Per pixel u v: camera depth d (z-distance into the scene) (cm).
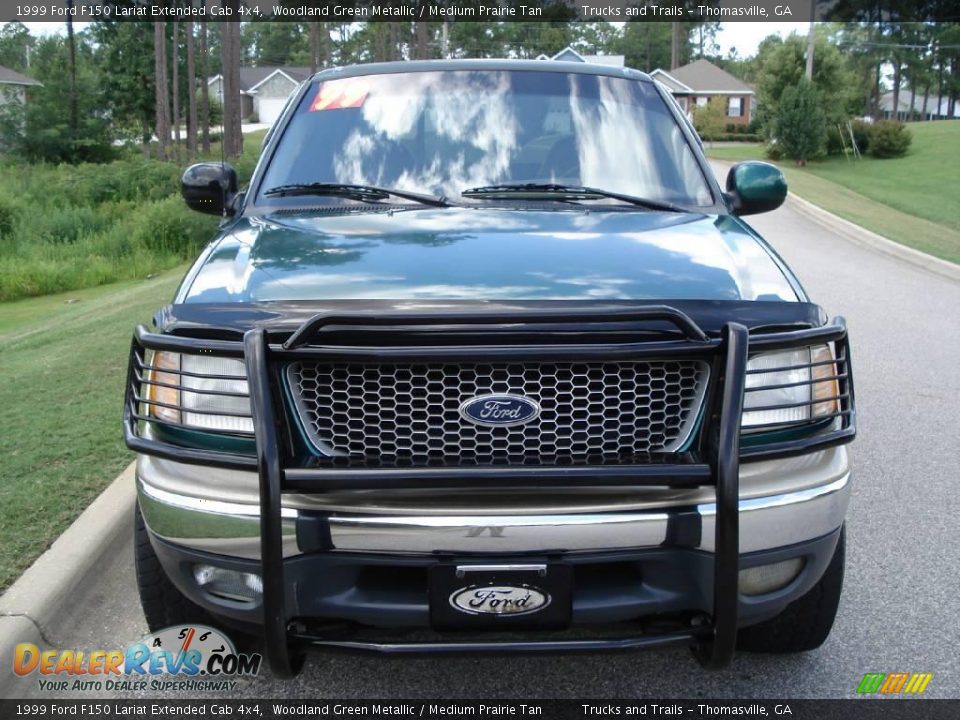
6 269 1666
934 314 980
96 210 2622
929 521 441
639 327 239
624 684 307
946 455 535
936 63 8794
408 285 254
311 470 226
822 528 255
